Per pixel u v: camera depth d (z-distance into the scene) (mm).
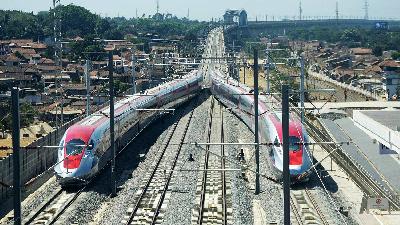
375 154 51688
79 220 32438
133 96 61656
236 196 37188
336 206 35156
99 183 41000
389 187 41312
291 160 39469
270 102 56844
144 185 39906
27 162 40562
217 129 64500
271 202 36188
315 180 41625
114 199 36906
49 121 78875
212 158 48969
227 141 57125
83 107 85375
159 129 64625
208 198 36969
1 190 36312
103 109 50875
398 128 42656
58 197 37094
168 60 86125
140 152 52094
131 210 34156
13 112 21688
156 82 99500
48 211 33906
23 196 37719
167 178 41781
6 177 37219
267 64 65312
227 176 42469
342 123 66750
